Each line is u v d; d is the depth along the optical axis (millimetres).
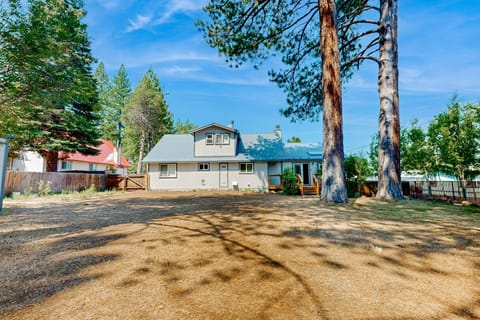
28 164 20531
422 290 2168
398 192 9008
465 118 8867
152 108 26734
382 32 9734
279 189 17641
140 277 2477
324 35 8109
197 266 2764
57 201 10031
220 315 1796
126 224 5117
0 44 5805
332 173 7887
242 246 3471
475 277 2424
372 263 2799
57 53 6734
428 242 3531
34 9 6238
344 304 1941
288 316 1780
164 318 1755
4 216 6254
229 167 18734
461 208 6711
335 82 7922
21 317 1771
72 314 1809
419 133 10773
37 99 6711
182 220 5449
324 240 3693
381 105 9578
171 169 18891
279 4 10336
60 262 2904
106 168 28562
